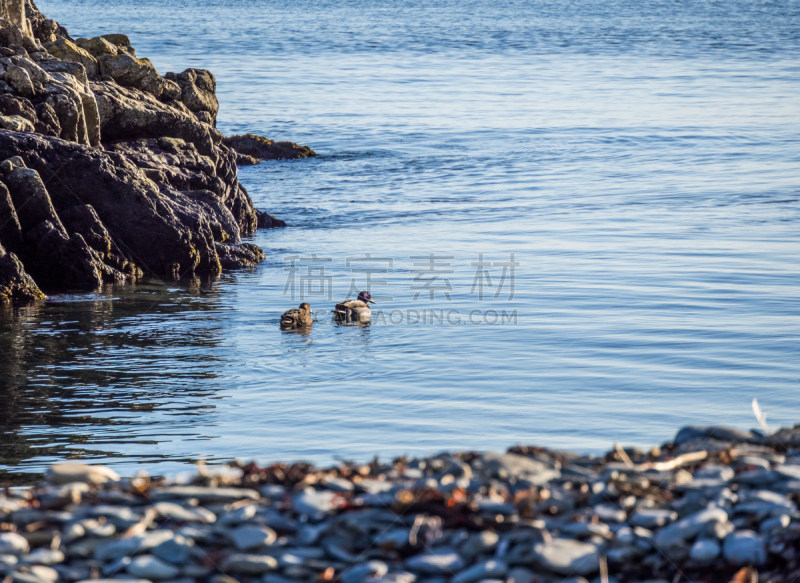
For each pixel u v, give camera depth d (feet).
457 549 41.11
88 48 243.40
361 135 399.44
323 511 43.47
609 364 113.80
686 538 41.68
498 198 257.75
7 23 216.95
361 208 246.06
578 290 152.66
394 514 43.32
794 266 166.71
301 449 86.22
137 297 157.99
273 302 152.87
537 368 112.78
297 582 39.22
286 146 346.95
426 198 260.21
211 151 232.73
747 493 44.86
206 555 40.86
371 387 106.52
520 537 41.65
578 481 46.60
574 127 416.67
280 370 113.29
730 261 172.04
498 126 423.23
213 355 120.57
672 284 155.63
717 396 101.40
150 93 246.06
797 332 126.31
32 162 176.04
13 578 38.42
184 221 183.42
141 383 108.27
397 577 39.09
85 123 208.13
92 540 41.45
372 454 84.58
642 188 267.59
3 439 88.74
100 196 180.24
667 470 47.83
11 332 132.46
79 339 128.88
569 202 248.11
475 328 131.54
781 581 39.40
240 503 44.50
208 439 89.40
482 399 101.50
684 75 652.89
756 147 347.15
